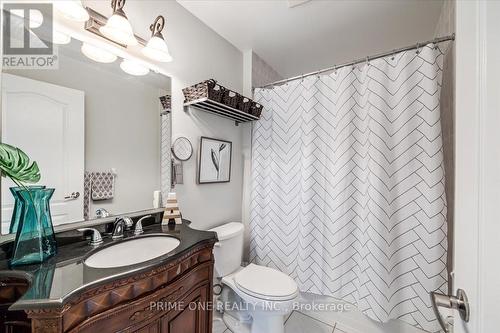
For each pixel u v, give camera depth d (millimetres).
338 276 1604
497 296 384
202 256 1081
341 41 1945
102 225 1080
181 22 1490
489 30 416
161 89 1367
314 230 1713
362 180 1558
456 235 557
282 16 1625
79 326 632
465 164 500
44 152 903
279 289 1372
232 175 1984
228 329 1594
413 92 1380
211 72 1736
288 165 1868
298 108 1827
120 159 1167
